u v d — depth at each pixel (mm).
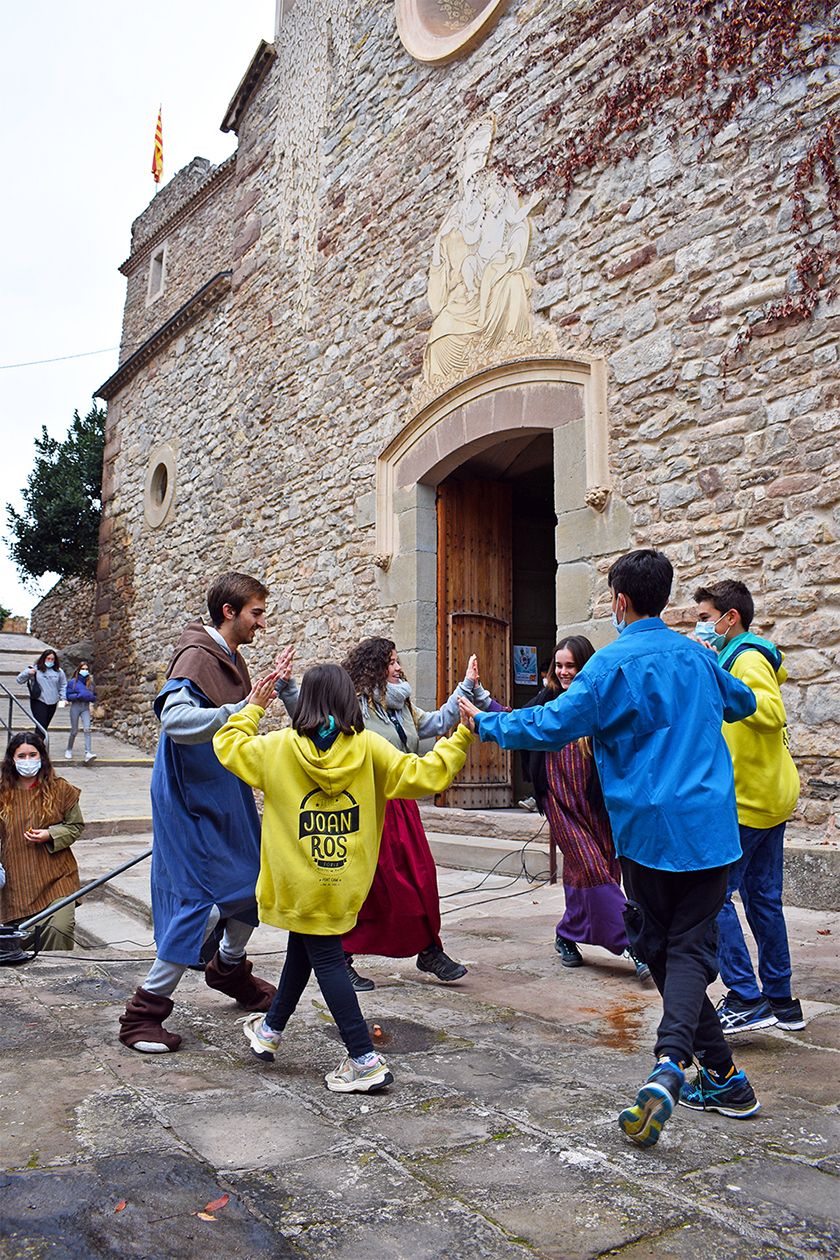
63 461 18359
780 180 5246
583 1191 1702
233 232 11445
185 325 12523
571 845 3604
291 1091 2242
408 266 8234
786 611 5000
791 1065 2461
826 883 4457
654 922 2111
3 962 3750
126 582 13781
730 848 2023
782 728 2678
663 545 5676
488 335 7160
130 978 3512
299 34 10367
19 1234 1512
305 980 2475
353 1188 1708
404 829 3387
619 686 2123
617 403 6062
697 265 5648
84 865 6484
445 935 4344
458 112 7750
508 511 8594
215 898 2666
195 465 11953
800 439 5031
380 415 8422
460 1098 2191
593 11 6508
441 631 7848
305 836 2275
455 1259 1460
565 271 6535
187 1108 2113
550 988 3363
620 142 6203
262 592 2930
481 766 7910
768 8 5336
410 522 7965
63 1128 1981
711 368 5508
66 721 14414
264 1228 1553
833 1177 1772
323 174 9633
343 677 2365
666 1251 1488
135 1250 1470
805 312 5059
